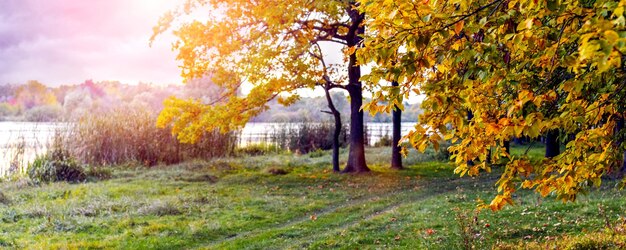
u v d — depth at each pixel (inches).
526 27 166.4
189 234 561.0
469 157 235.8
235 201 766.5
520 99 195.9
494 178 920.9
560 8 167.9
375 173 1061.8
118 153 1207.6
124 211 685.9
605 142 241.3
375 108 201.5
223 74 1056.2
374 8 199.3
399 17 184.7
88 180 984.9
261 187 909.2
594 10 168.4
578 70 198.4
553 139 1095.0
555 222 490.3
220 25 1040.2
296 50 959.0
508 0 193.8
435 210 607.5
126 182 962.7
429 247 432.8
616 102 229.0
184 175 1049.5
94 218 637.9
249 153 1581.0
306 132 1765.5
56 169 967.0
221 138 1432.1
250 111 1002.1
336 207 721.0
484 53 189.2
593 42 127.8
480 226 499.5
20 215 646.5
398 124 1146.7
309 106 2977.4
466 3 185.5
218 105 1019.3
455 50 193.8
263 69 982.4
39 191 835.4
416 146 207.6
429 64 197.0
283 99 1095.0
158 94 3198.8
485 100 220.8
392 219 568.1
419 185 888.9
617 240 375.6
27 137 1270.9
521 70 226.7
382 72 193.9
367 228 537.6
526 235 455.5
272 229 585.3
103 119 1235.9
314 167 1224.2
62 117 1264.8
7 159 1186.0
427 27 184.5
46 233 556.1
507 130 197.0
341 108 3230.8
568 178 229.9
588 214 510.0
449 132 226.5
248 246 505.0
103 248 504.7
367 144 1926.7
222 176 1067.9
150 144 1244.5
